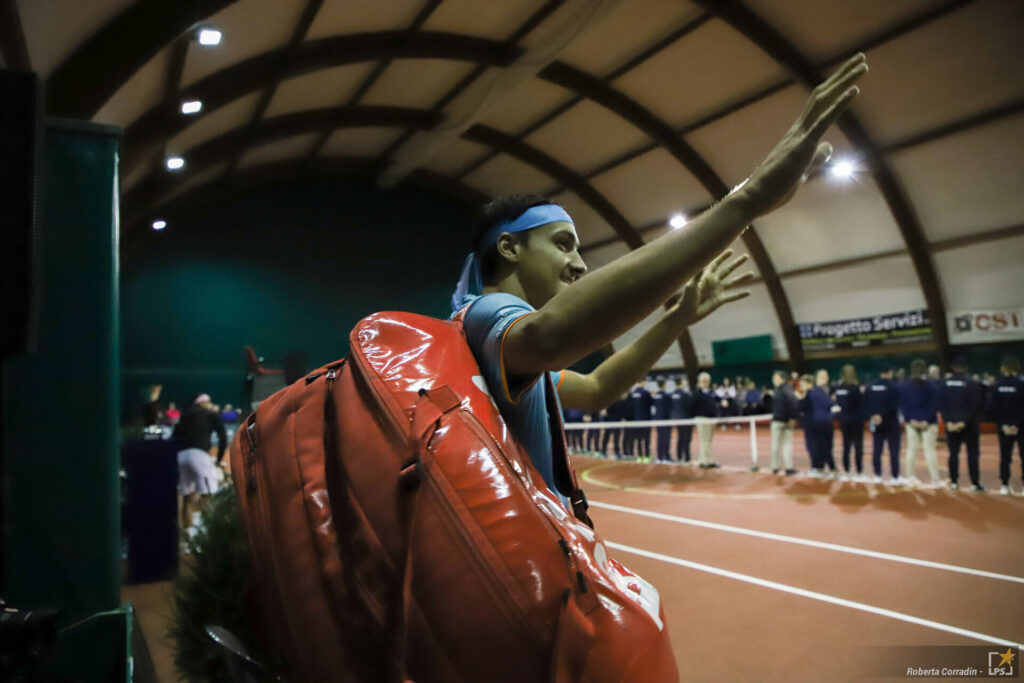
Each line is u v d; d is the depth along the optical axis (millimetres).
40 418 1292
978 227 17141
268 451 774
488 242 917
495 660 543
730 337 24203
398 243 26125
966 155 16047
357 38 15016
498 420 662
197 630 1336
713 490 9391
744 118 18047
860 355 20672
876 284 19844
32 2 6035
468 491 575
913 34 14102
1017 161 15398
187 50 10734
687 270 614
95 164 1383
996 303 17547
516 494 586
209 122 15711
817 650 3572
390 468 618
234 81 13492
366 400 673
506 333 674
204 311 23094
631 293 595
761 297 22875
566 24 14000
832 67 15445
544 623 542
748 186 656
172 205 21656
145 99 11672
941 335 18547
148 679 1555
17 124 925
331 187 25219
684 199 22031
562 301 620
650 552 5828
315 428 754
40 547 1273
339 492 685
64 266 1334
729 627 3961
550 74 17672
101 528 1315
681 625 4020
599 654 540
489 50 16438
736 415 21156
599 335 607
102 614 1294
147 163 14445
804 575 4953
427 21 15188
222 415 20391
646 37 16250
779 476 10695
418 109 20469
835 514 7246
